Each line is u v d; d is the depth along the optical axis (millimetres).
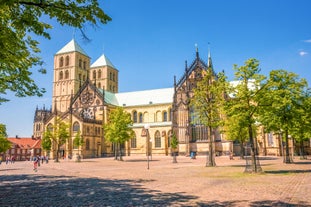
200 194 18922
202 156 101125
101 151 120062
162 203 15844
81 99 129750
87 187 23797
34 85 23562
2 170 49906
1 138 67688
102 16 13719
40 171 45500
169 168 47000
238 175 32031
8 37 15914
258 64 34531
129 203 16047
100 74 159875
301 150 77125
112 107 128125
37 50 22781
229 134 73250
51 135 90688
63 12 13305
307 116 44438
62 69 146375
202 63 111812
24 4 13391
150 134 121250
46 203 16391
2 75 22391
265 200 16234
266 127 44375
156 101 130250
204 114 51219
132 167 52219
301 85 43156
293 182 24516
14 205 15844
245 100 34719
